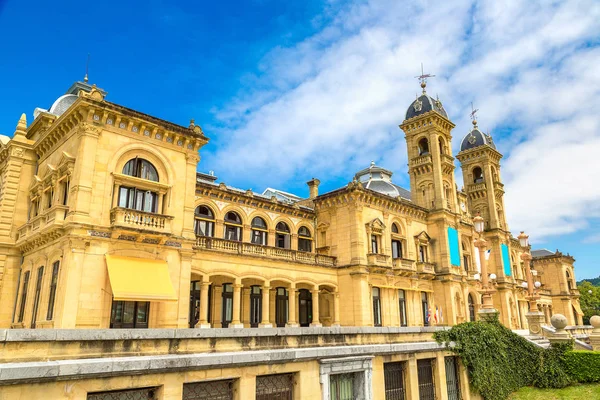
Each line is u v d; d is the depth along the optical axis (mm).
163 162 27875
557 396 27969
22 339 11523
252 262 34875
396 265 43812
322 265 40188
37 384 11172
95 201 24625
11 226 29734
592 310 96938
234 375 15070
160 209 27328
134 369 12648
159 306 25750
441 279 48438
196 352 14711
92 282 23609
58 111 32938
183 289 26844
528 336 35719
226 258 33281
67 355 12211
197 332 14852
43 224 26062
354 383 19516
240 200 38938
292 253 38312
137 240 25500
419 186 52938
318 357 17641
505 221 67938
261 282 36281
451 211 52344
